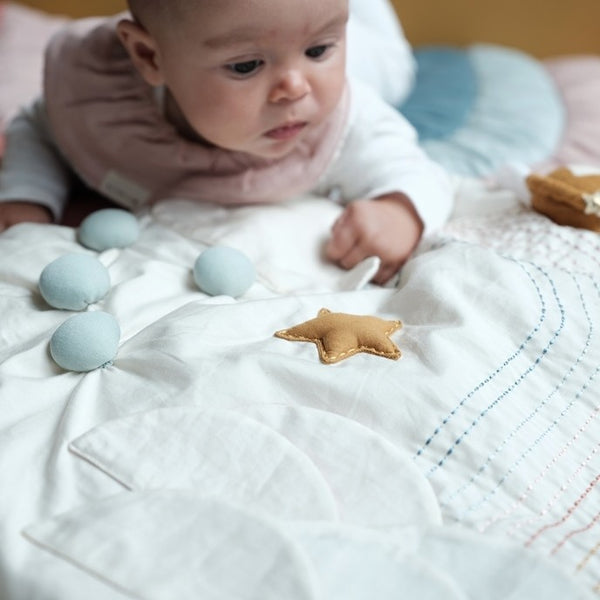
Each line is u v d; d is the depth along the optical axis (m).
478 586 0.44
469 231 0.80
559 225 0.78
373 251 0.79
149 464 0.50
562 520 0.49
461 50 1.50
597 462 0.53
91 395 0.56
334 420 0.53
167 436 0.52
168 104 0.85
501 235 0.78
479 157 1.10
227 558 0.43
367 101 0.90
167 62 0.75
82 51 0.87
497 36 1.61
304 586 0.41
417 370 0.57
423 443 0.52
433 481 0.51
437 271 0.66
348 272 0.78
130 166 0.90
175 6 0.70
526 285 0.64
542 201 0.80
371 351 0.59
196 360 0.56
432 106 1.26
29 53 1.32
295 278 0.74
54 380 0.58
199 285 0.70
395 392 0.54
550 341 0.60
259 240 0.79
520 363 0.59
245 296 0.71
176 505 0.46
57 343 0.59
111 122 0.87
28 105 1.05
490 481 0.51
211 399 0.54
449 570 0.44
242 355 0.57
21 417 0.54
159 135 0.86
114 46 0.86
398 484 0.49
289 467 0.50
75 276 0.65
